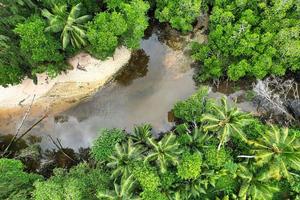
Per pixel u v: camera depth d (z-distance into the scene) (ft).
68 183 80.79
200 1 98.89
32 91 105.91
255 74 97.76
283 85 103.96
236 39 96.07
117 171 82.94
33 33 86.33
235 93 107.45
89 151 105.29
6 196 84.43
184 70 110.11
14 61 92.27
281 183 91.09
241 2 97.35
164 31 112.27
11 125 107.34
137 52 111.34
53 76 98.07
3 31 89.25
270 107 104.01
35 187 84.48
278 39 94.63
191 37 111.45
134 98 108.88
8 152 105.60
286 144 78.48
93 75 107.04
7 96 105.29
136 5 93.91
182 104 95.20
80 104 108.88
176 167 86.63
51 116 108.37
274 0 96.94
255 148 82.33
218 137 83.10
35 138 107.86
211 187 91.81
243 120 79.00
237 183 91.30
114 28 91.35
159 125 106.32
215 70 99.81
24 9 90.89
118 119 107.65
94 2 98.58
